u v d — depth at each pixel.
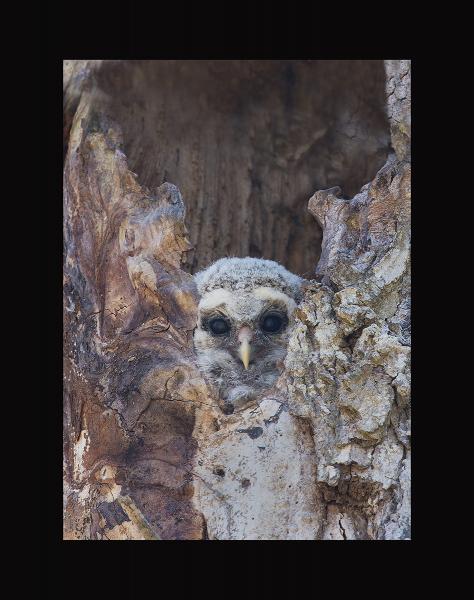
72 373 6.17
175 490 5.58
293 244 8.11
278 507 5.47
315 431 5.48
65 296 6.35
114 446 5.80
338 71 7.52
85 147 6.62
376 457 5.40
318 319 5.64
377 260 5.79
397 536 5.31
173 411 5.72
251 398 5.88
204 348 6.27
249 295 6.87
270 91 7.84
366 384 5.47
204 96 7.82
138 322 6.00
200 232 7.90
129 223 6.25
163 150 7.71
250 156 8.10
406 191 5.92
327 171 7.91
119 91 7.20
